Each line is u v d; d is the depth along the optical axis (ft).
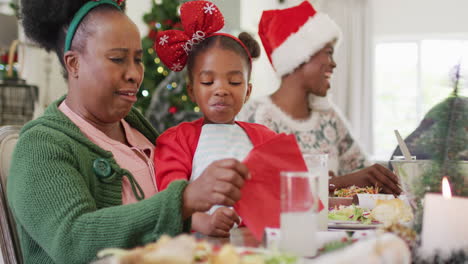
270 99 7.11
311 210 2.20
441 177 2.51
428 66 20.62
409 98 20.86
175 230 2.59
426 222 2.17
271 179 2.46
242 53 4.48
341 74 20.52
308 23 6.70
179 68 4.68
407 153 3.55
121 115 3.62
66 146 3.19
